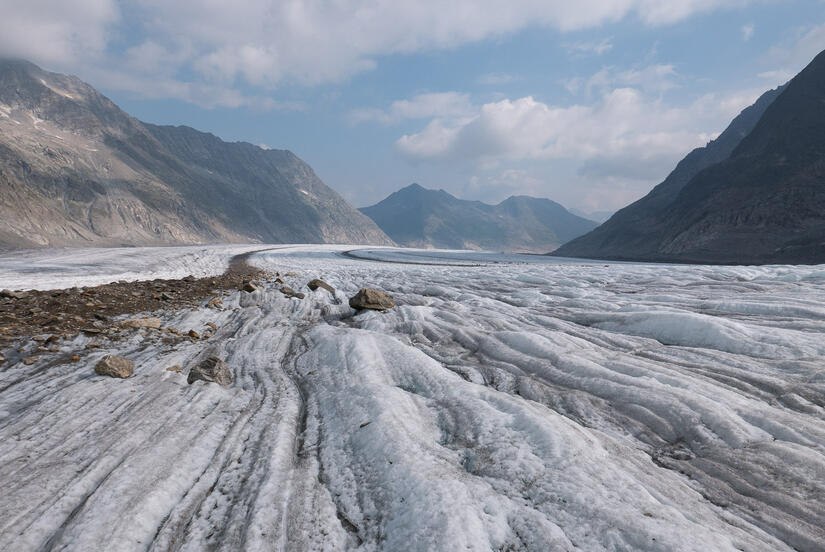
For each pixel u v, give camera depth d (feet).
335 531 11.82
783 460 14.61
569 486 12.85
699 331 30.81
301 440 17.31
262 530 11.62
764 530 11.90
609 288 65.31
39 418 17.63
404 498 12.43
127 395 20.18
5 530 11.12
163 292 49.70
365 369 24.06
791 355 25.27
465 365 27.04
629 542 10.61
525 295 57.16
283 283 72.84
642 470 14.56
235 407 20.03
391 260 216.95
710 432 17.16
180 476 14.02
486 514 11.62
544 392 22.13
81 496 12.87
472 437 16.48
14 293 40.45
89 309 38.17
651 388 20.83
